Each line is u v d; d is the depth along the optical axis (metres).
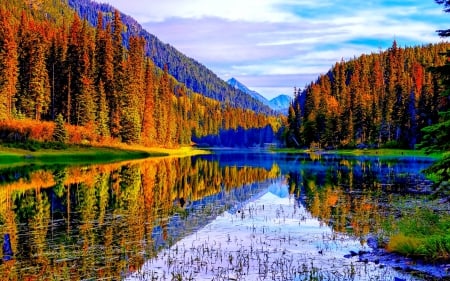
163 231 20.92
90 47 99.31
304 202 30.06
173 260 15.95
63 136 75.62
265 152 131.12
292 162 75.75
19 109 86.12
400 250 16.00
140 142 99.44
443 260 14.75
